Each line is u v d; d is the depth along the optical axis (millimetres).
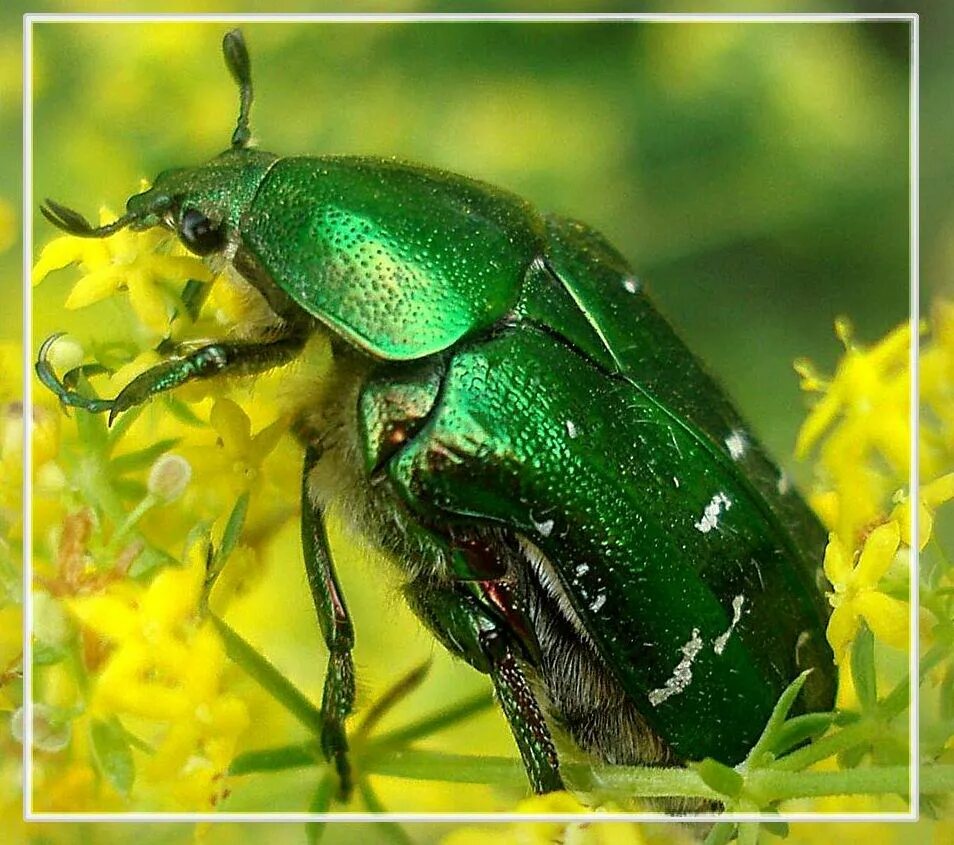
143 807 95
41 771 95
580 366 98
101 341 98
